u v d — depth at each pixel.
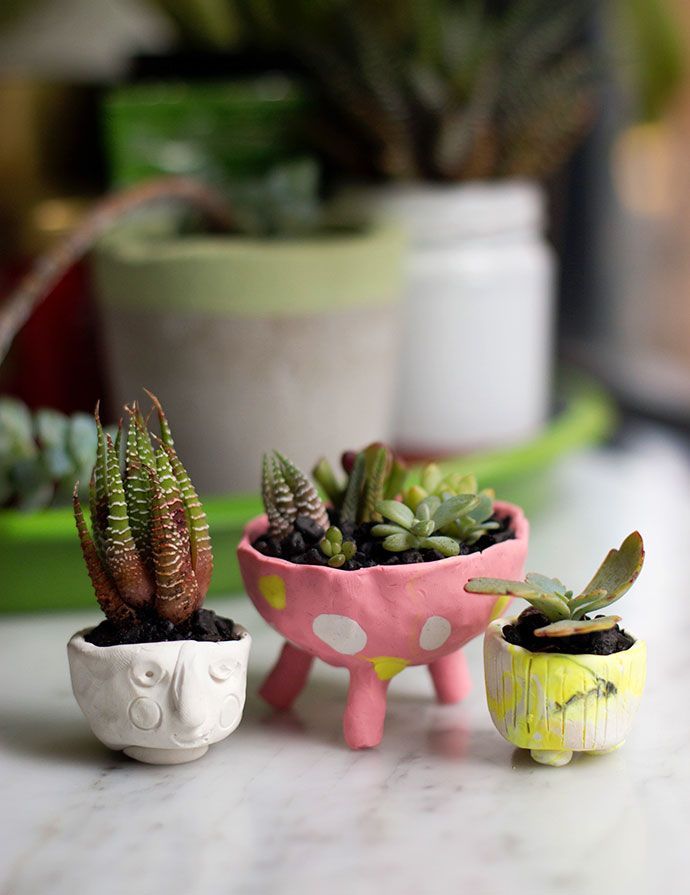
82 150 0.96
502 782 0.60
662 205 1.14
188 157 0.94
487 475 0.85
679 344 1.16
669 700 0.66
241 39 0.97
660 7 1.00
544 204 1.24
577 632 0.58
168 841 0.57
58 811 0.59
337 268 0.81
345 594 0.60
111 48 1.16
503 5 1.12
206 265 0.79
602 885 0.54
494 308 0.93
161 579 0.60
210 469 0.82
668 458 1.11
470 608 0.62
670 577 0.81
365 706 0.62
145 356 0.82
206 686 0.60
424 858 0.56
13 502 0.78
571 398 1.05
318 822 0.58
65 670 0.71
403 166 0.91
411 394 0.93
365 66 0.90
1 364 0.93
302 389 0.82
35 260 0.93
